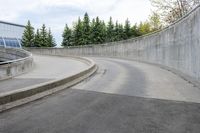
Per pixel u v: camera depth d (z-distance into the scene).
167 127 5.00
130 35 66.44
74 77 11.19
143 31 62.22
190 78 10.84
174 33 14.48
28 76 14.74
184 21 11.98
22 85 11.05
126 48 31.78
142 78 12.69
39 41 65.69
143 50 25.38
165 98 7.77
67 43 64.19
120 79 12.48
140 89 9.47
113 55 36.50
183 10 28.22
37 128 4.99
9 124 5.26
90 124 5.23
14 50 32.84
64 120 5.53
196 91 8.84
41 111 6.34
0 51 35.88
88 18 61.66
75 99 7.79
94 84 10.98
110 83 11.16
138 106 6.77
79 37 61.94
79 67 20.33
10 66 14.45
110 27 66.62
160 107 6.63
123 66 20.73
